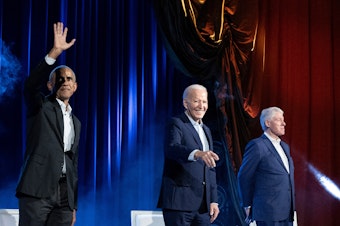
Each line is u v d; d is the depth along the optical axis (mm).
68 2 5266
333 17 6457
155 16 5566
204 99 3760
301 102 6223
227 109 5750
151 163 5535
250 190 4125
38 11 5062
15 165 4828
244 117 5793
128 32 5559
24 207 3203
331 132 6250
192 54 5543
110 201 5258
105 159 5254
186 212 3510
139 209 5418
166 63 5770
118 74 5422
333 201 6176
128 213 5375
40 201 3213
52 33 5125
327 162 6199
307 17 6387
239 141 5758
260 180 4109
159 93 5684
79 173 5109
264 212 4016
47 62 3211
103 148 5273
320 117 6254
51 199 3250
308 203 6121
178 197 3498
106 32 5434
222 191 5848
